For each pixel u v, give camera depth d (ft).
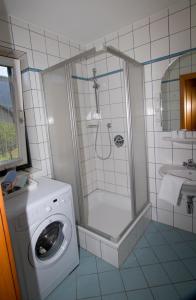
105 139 8.07
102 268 5.32
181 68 5.79
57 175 6.51
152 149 6.79
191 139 5.57
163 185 5.78
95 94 7.80
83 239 5.98
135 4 5.39
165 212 6.97
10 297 2.51
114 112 7.54
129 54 6.65
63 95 5.51
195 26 5.32
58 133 6.03
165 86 6.13
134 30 6.40
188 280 4.78
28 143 6.54
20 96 6.01
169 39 5.79
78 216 6.04
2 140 5.81
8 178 5.16
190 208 6.06
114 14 5.81
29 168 6.61
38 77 6.16
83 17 5.84
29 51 5.92
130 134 5.67
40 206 4.24
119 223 7.11
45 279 4.47
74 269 5.35
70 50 7.20
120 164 7.87
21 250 3.91
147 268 5.21
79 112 7.67
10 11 5.25
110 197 8.35
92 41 7.55
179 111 6.03
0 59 5.43
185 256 5.54
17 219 3.82
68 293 4.69
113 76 7.27
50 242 4.88
